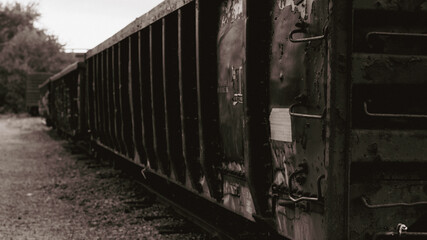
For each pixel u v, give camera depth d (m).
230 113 5.44
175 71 7.18
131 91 9.34
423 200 3.82
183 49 6.52
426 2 3.65
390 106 3.73
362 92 3.67
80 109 18.36
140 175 12.32
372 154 3.65
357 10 3.58
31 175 14.36
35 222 8.63
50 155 19.61
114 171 14.45
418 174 3.81
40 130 36.00
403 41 3.71
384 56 3.63
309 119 3.84
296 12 4.00
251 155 4.64
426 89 3.76
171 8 6.88
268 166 4.61
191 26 6.52
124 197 10.62
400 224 3.75
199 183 6.60
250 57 4.60
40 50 65.19
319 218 3.77
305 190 3.94
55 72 65.81
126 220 8.56
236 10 5.21
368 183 3.74
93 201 10.36
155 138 7.85
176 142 7.22
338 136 3.54
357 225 3.72
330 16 3.50
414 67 3.68
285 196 4.32
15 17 70.56
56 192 11.55
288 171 4.22
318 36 3.65
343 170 3.56
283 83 4.24
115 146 12.04
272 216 4.60
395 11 3.62
